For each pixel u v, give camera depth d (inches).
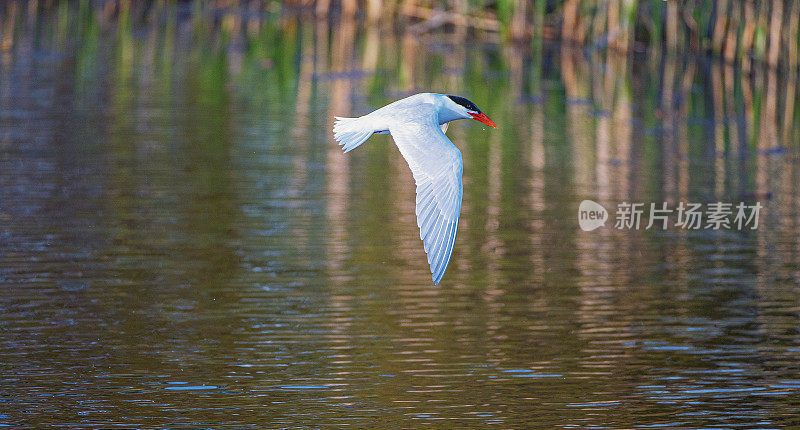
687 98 1124.5
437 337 421.4
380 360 395.2
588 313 456.4
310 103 997.8
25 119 856.3
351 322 437.1
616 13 1397.6
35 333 415.2
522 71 1259.8
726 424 339.0
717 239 594.2
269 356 396.8
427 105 264.7
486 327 434.6
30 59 1176.8
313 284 486.0
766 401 360.2
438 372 382.6
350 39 1464.1
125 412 342.0
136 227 572.1
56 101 944.3
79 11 1619.1
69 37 1359.5
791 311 463.2
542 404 354.3
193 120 891.4
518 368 389.1
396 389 366.3
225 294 469.4
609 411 347.6
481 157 801.6
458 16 1517.0
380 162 764.6
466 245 565.6
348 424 334.3
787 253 564.7
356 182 697.6
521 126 938.1
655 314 456.8
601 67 1311.5
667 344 417.7
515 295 480.4
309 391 362.3
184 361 390.0
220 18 1625.2
